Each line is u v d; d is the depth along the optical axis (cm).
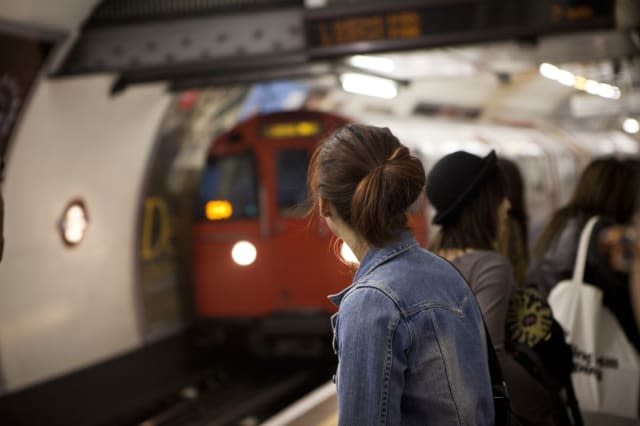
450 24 520
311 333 837
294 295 855
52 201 702
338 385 161
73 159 718
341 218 173
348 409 158
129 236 845
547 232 342
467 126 1266
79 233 739
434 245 255
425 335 162
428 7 521
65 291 733
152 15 593
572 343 321
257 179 870
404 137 941
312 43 539
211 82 774
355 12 530
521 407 240
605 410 320
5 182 639
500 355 240
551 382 250
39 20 556
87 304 768
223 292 885
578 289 321
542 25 505
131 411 735
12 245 658
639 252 309
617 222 331
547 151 1442
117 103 748
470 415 163
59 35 582
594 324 318
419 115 1193
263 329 848
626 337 321
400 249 171
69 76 613
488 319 237
